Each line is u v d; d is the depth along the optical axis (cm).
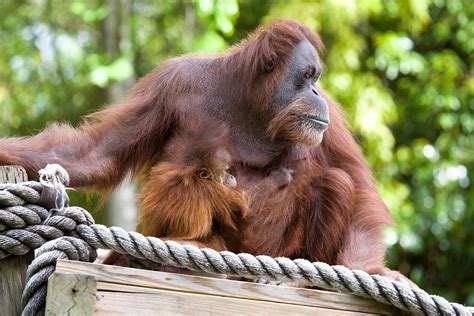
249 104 980
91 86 2620
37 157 925
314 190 984
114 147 969
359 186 1009
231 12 2195
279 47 984
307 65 984
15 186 696
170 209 899
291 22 1013
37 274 672
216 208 913
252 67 977
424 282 2600
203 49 2264
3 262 696
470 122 2400
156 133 984
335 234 964
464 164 2400
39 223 700
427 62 2491
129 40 2438
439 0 2555
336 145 1027
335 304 747
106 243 701
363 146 2322
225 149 957
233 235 937
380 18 2588
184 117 969
